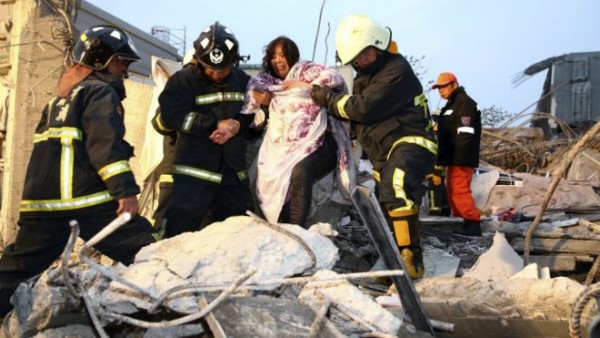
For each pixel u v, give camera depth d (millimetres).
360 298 2947
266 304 2824
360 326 2895
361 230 5707
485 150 13500
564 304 3139
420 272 4316
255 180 5125
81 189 3621
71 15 6648
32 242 3613
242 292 3098
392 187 4363
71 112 3611
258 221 3578
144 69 9727
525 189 8484
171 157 4734
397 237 4324
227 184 4781
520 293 3277
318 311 2840
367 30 4426
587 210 7949
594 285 2646
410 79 4480
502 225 6527
